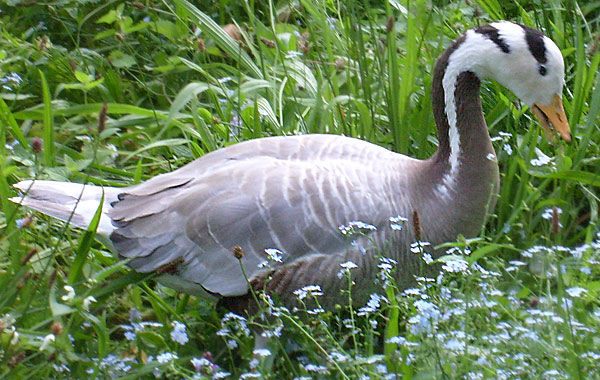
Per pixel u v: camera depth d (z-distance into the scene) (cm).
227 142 1162
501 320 955
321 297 958
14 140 1241
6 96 1248
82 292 968
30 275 913
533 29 1023
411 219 970
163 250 948
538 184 1181
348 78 1238
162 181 984
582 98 1155
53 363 866
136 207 966
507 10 1420
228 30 1372
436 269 999
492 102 1257
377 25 1386
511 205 1135
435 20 1375
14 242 959
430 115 1191
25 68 1368
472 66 1006
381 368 829
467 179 994
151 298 999
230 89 1354
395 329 859
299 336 951
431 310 809
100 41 1473
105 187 1011
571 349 804
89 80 1217
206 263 945
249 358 928
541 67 1012
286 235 939
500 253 1102
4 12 1520
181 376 944
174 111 1153
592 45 1180
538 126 1171
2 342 867
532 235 1112
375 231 953
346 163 989
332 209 945
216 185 959
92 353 930
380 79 1202
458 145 998
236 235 941
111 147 1211
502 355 841
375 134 1205
